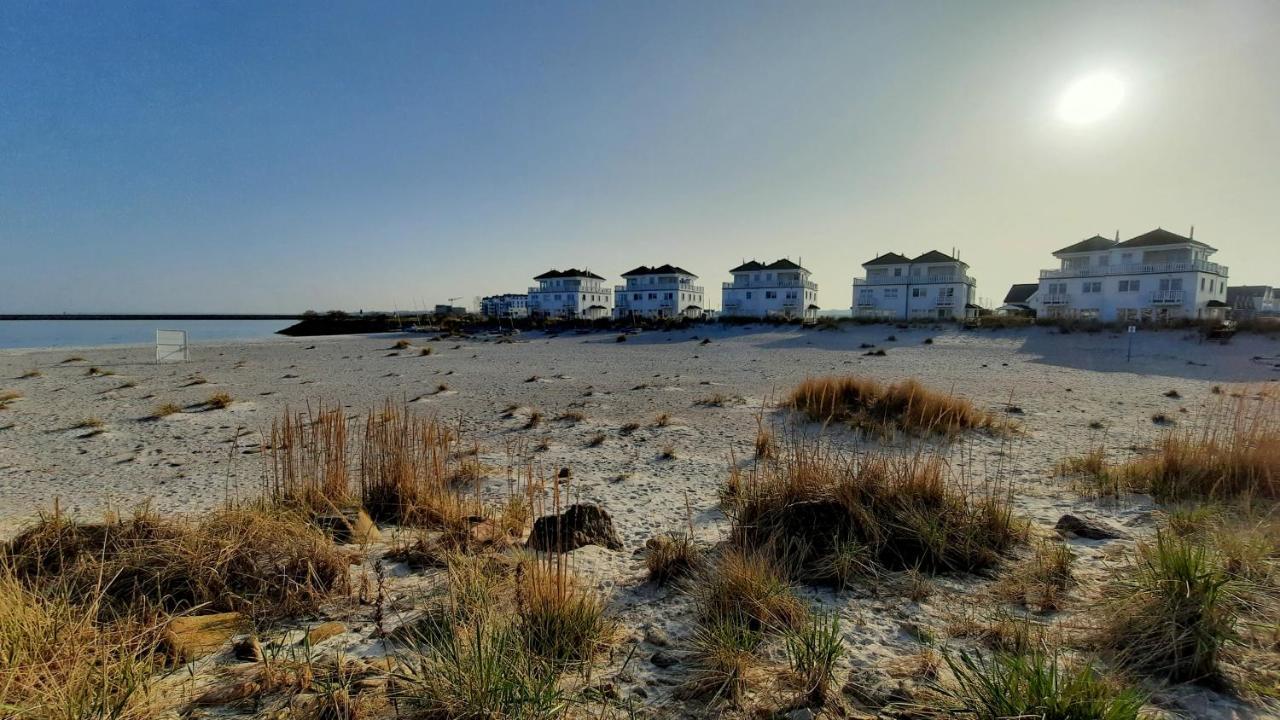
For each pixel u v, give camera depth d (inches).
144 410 573.0
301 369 986.1
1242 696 97.7
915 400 460.1
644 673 113.0
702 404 589.6
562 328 2225.6
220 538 149.6
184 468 356.8
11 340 1883.6
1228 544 148.8
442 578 156.3
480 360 1160.2
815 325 1784.0
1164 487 236.4
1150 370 876.0
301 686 103.2
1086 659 111.0
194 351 1412.4
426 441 270.2
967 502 192.7
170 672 108.8
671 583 157.2
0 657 94.4
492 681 98.2
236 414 555.2
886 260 2176.4
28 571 138.7
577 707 100.6
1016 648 114.0
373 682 103.3
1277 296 2613.2
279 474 314.2
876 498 185.0
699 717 98.3
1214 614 111.0
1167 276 1621.6
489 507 237.8
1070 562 156.3
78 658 97.3
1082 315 1667.1
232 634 124.6
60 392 694.5
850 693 104.1
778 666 113.0
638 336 1797.5
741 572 140.0
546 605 124.6
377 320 2844.5
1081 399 597.0
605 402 616.1
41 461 379.2
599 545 195.0
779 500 190.1
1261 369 864.3
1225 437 270.1
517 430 475.5
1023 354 1123.9
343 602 141.8
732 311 2603.3
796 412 497.7
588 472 338.6
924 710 96.3
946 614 135.3
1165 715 93.5
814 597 147.2
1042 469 315.9
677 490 295.6
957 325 1551.4
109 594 130.7
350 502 221.1
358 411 569.6
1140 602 120.0
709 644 117.3
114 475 341.7
